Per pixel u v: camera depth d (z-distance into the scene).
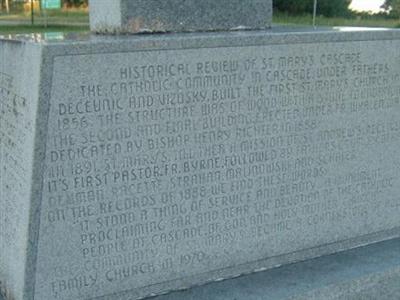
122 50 3.00
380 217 4.04
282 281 3.49
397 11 22.41
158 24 3.45
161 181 3.23
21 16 23.39
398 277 3.70
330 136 3.71
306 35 3.48
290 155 3.59
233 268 3.54
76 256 3.09
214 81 3.26
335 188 3.80
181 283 3.40
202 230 3.40
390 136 3.96
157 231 3.28
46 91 2.86
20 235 3.07
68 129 2.95
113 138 3.06
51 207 2.98
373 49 3.75
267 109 3.45
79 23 17.70
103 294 3.20
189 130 3.25
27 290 3.02
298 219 3.70
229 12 3.65
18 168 3.12
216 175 3.38
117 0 3.36
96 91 2.97
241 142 3.41
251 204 3.53
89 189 3.06
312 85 3.57
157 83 3.12
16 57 3.11
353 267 3.67
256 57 3.35
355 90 3.74
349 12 21.92
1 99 3.40
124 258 3.22
